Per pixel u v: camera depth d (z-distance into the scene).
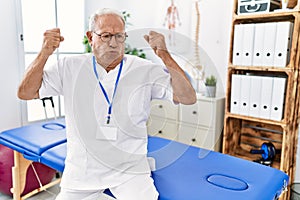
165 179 1.33
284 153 2.09
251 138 2.55
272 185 1.31
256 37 2.11
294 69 1.99
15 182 1.99
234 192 1.22
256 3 2.09
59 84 1.32
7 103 2.66
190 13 2.84
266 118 2.15
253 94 2.18
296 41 1.93
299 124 2.22
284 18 2.12
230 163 1.53
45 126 2.12
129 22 3.36
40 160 1.61
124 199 1.22
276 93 2.06
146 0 3.19
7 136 1.87
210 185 1.28
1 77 2.58
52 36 1.18
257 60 2.13
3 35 2.55
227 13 2.59
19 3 2.62
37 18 2.84
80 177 1.30
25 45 2.78
